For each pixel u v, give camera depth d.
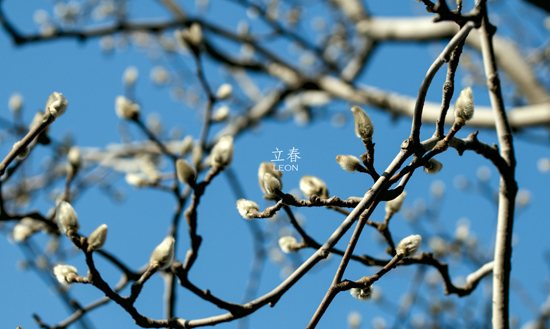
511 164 1.51
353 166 1.41
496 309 1.50
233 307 1.45
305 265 1.44
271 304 1.45
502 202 1.51
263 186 1.48
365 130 1.41
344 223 1.42
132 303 1.43
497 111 1.53
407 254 1.43
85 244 1.42
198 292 1.45
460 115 1.41
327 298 1.43
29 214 1.66
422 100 1.40
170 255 1.44
